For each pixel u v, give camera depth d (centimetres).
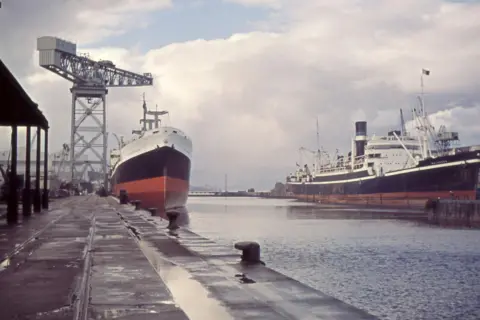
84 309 984
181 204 9481
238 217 11206
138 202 5312
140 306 1012
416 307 2955
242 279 1420
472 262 4578
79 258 1688
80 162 14250
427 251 5309
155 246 2216
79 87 13588
